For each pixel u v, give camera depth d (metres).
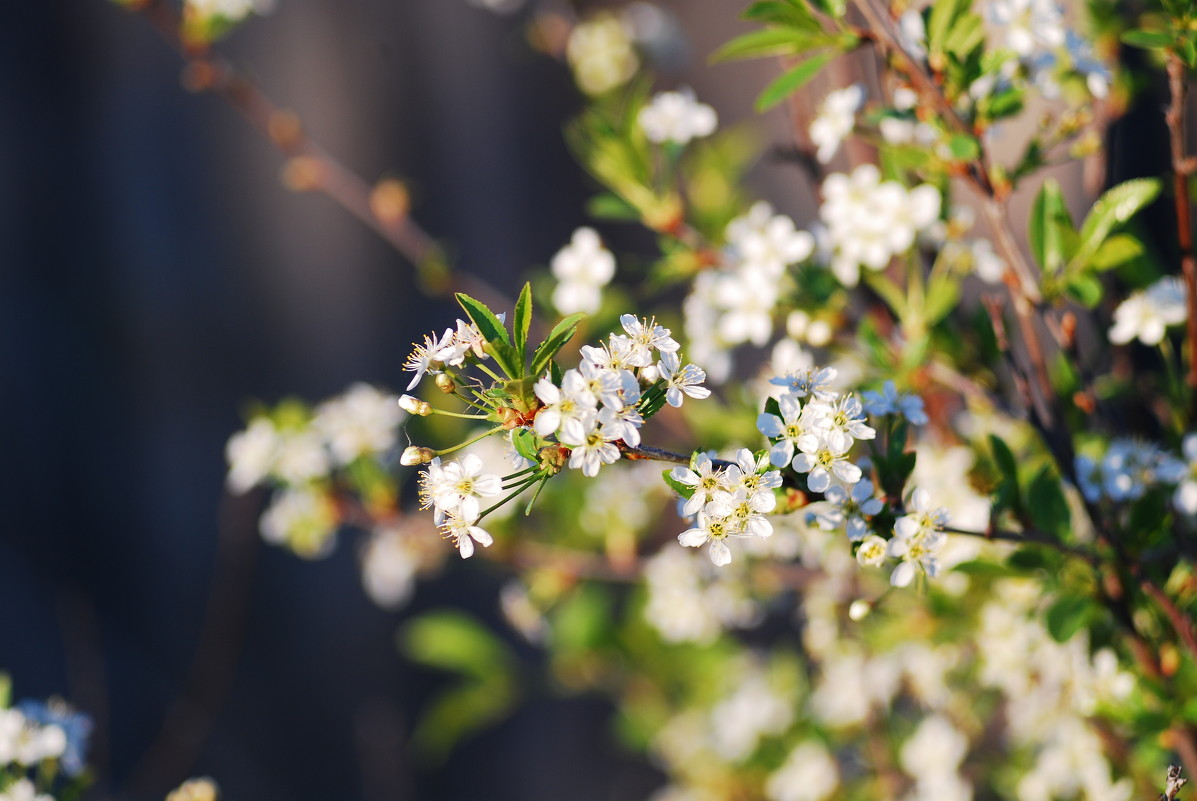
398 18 2.55
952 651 1.35
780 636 2.30
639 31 1.75
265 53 2.50
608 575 1.51
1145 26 1.19
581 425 0.96
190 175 2.58
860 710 1.48
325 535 1.45
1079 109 1.12
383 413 1.37
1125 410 1.21
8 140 2.53
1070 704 1.21
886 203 1.15
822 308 1.18
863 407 1.02
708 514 0.98
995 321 1.09
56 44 2.51
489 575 2.59
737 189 1.61
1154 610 1.12
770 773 1.75
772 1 1.08
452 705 1.87
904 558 1.01
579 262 1.23
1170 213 1.24
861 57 1.21
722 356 1.22
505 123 2.54
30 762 1.14
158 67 2.52
